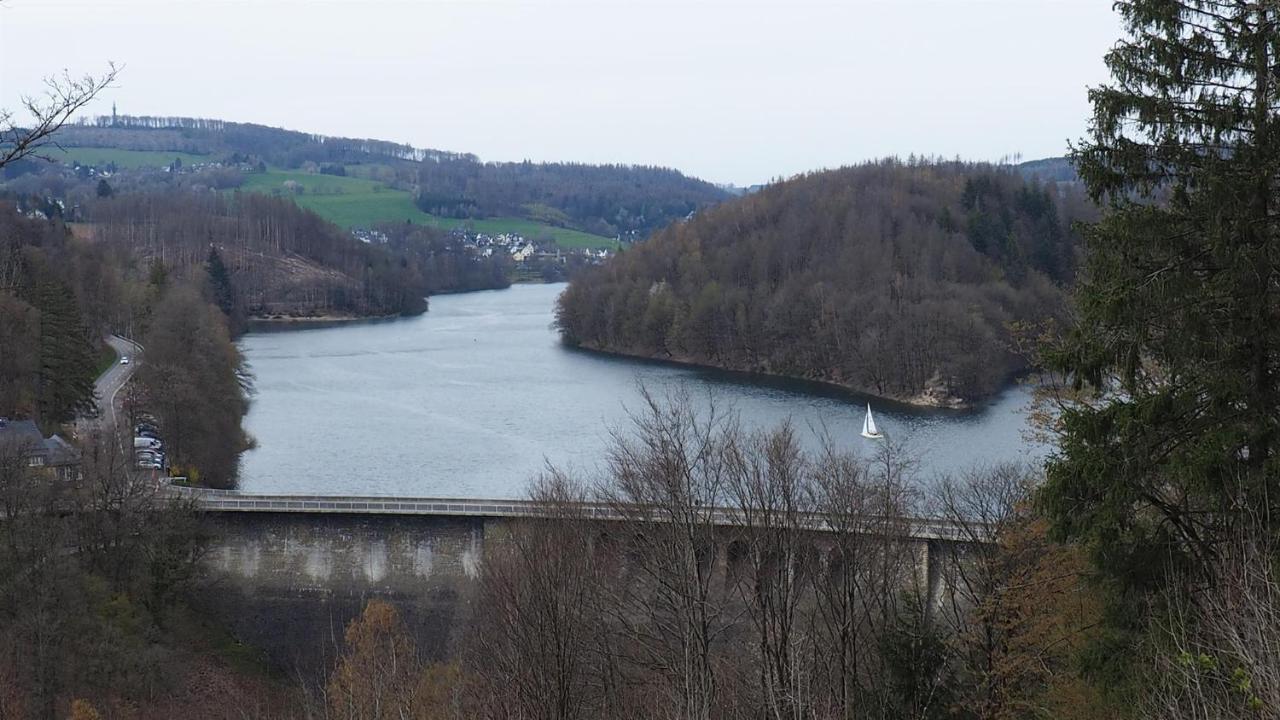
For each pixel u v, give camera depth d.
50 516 67.88
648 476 35.38
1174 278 22.03
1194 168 22.67
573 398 142.62
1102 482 23.11
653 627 36.41
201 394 104.88
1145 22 22.56
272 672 69.88
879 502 38.03
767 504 35.56
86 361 111.31
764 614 31.72
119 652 59.78
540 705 33.00
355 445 114.94
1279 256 21.38
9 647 57.34
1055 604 32.31
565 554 36.97
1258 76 21.59
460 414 131.38
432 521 72.50
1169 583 23.03
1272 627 16.31
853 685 32.25
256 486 99.19
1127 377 23.06
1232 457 21.55
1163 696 18.70
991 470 63.91
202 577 73.19
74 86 20.03
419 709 34.78
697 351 183.62
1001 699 32.59
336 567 73.31
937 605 44.09
